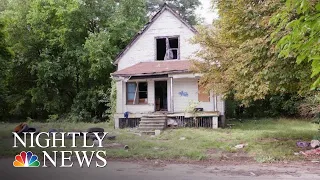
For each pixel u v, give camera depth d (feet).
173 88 69.26
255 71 34.63
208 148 38.70
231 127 63.82
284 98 84.89
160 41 75.92
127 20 88.99
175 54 75.31
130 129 63.05
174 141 44.78
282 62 31.71
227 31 39.04
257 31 34.37
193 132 53.72
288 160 31.07
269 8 32.35
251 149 36.35
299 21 11.22
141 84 71.82
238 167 28.76
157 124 60.70
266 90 32.89
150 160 32.53
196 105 63.72
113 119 73.10
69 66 88.33
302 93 38.09
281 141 41.96
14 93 98.22
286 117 83.87
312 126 63.41
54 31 87.86
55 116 87.20
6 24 76.59
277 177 24.68
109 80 87.92
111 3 94.48
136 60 75.05
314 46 11.60
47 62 85.66
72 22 86.79
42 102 91.76
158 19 74.23
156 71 65.31
